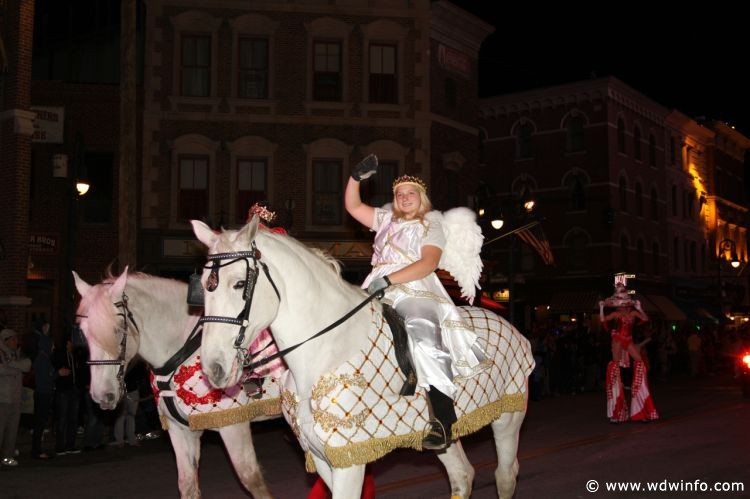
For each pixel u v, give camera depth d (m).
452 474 6.09
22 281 18.12
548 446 12.06
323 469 5.25
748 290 55.91
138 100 25.91
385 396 5.22
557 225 41.53
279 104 26.59
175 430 6.81
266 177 26.41
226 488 9.49
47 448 13.03
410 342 5.39
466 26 29.61
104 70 29.62
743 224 59.44
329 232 26.42
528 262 42.12
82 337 6.98
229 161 26.17
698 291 48.38
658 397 21.41
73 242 17.73
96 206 25.20
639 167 43.75
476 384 5.87
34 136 24.44
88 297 6.70
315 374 5.09
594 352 25.53
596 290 40.09
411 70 27.50
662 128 47.09
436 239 5.58
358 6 27.11
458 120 29.44
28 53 18.77
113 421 14.14
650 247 44.56
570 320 40.28
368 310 5.35
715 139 54.66
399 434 5.24
